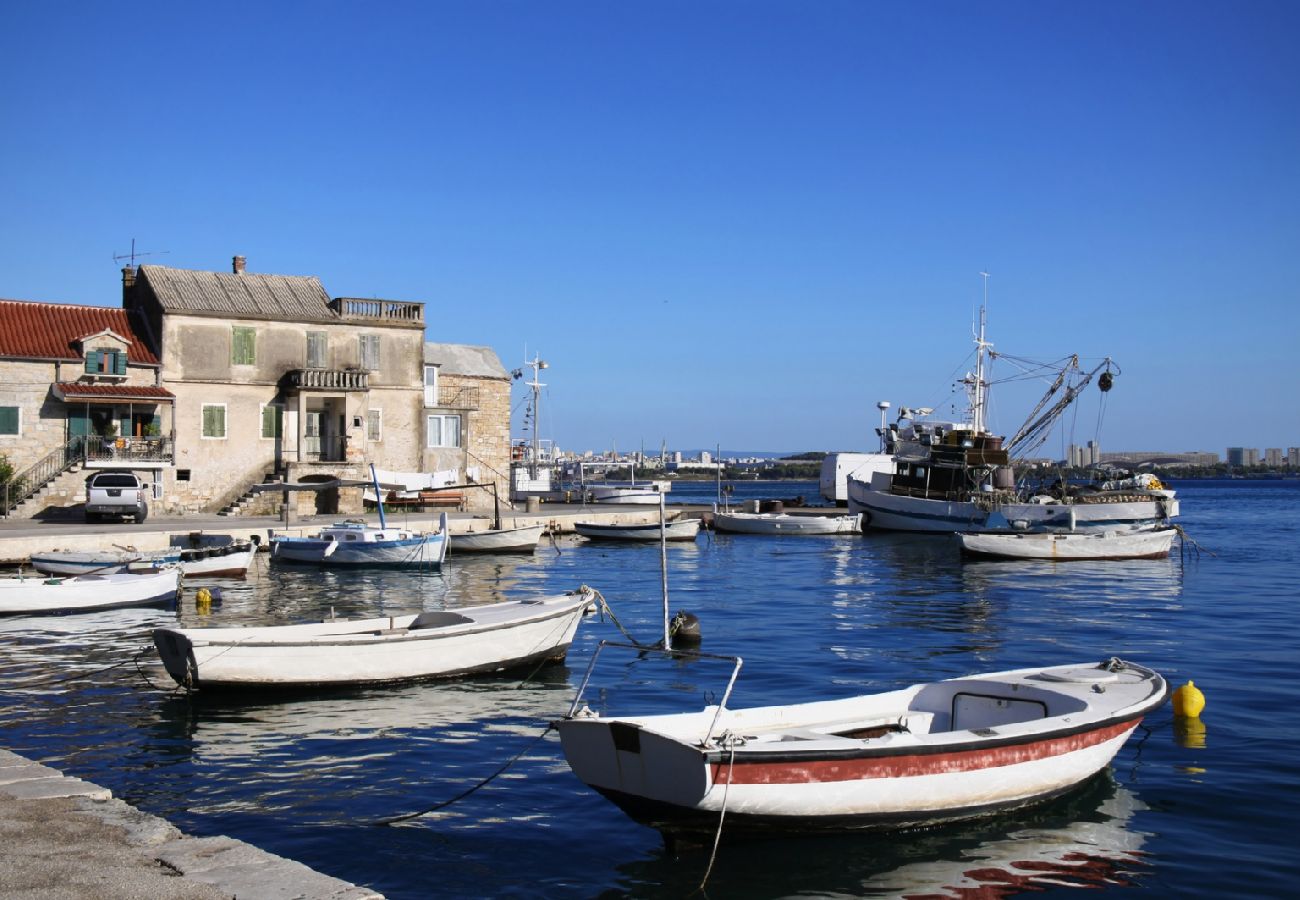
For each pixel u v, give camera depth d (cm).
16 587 2706
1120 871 1099
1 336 4731
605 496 8250
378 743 1545
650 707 1742
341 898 795
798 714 1313
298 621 2680
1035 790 1252
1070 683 1441
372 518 4909
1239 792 1322
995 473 5828
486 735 1588
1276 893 1045
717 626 2669
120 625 2605
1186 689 1653
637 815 1140
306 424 5428
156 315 5075
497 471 6225
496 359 6500
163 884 812
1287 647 2334
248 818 1237
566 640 2073
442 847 1155
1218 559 4556
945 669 2083
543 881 1073
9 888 796
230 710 1728
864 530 6144
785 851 1151
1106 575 3931
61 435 4753
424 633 1878
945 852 1151
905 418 6322
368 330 5525
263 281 5538
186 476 5062
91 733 1594
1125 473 5778
